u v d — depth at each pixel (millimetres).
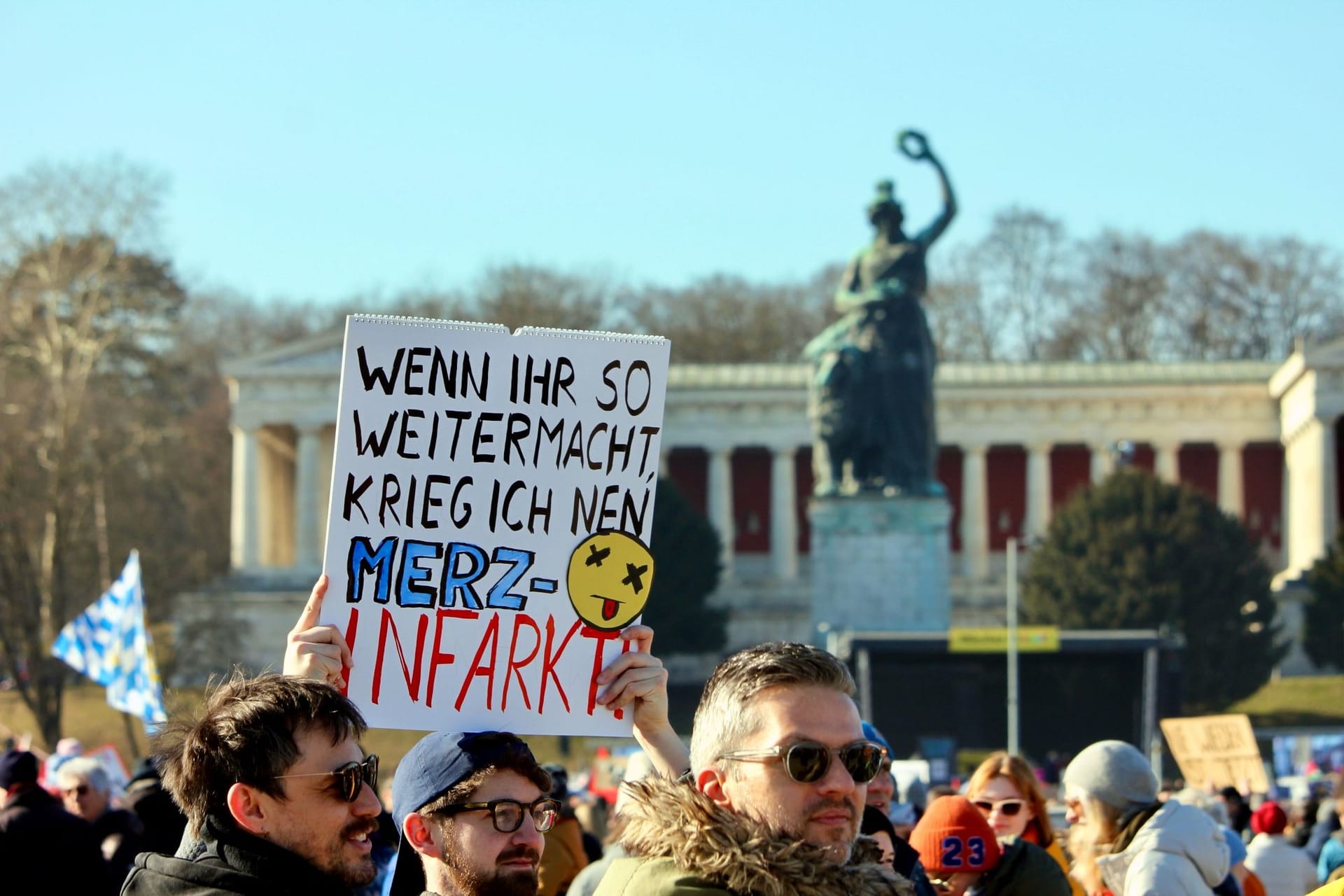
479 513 11664
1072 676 89688
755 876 9016
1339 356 172000
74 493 114375
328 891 9930
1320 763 72625
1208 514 136375
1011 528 186375
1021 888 14891
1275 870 25828
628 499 11781
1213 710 134875
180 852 10445
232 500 192750
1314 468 173000
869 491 111562
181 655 128250
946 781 72188
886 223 111375
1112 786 15977
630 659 11672
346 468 11570
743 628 166125
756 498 185250
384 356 11609
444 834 10367
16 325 125500
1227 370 185750
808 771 9289
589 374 11773
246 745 9828
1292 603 156875
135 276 142000
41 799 19531
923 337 111750
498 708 11617
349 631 11547
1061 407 183125
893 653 90500
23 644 115000
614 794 45375
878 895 9312
